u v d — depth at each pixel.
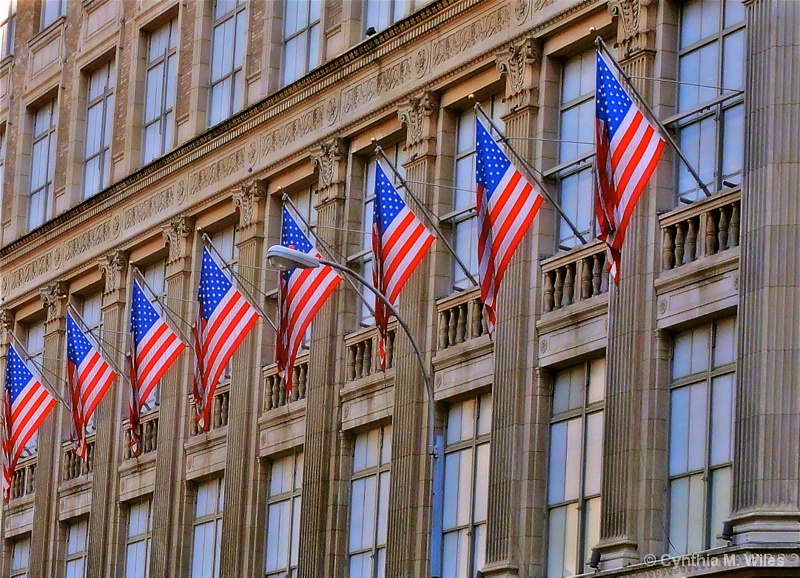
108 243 110.56
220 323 85.88
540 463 75.25
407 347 83.12
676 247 70.00
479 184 71.50
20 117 126.19
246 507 93.69
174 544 99.38
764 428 63.12
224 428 97.31
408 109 85.69
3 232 126.06
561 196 77.38
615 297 71.56
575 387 74.69
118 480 106.75
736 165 69.06
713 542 66.81
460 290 82.44
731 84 69.94
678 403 69.31
